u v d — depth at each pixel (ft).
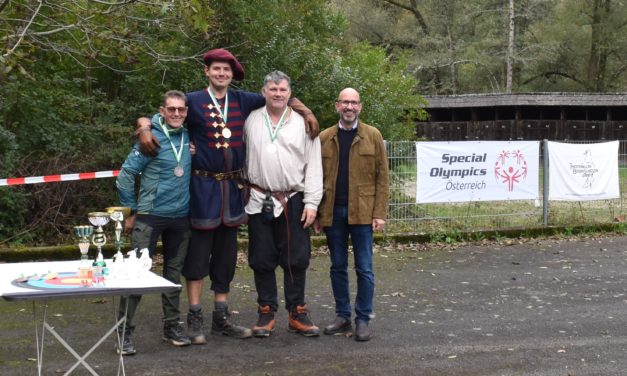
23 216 34.55
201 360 18.99
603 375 17.99
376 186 21.09
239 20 39.14
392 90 50.44
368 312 21.07
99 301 25.32
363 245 21.03
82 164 35.53
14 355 19.34
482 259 34.37
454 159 38.70
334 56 46.11
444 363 18.85
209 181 20.20
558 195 41.34
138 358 19.15
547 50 137.80
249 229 21.09
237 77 20.83
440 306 25.16
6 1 29.35
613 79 147.74
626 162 44.04
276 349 19.98
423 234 38.29
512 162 40.06
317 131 20.63
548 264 33.24
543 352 19.86
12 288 14.06
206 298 26.13
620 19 137.39
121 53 31.55
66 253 32.71
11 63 27.55
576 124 117.29
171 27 33.22
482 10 143.95
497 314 24.09
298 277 21.22
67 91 38.70
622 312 24.47
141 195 19.84
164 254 20.38
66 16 32.19
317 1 45.93
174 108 19.49
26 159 35.17
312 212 20.62
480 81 152.15
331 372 18.07
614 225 42.37
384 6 145.48
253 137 20.58
